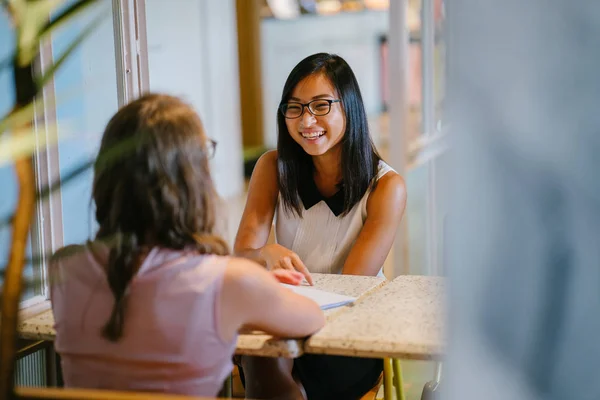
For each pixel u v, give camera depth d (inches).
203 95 209.5
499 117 38.4
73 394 43.0
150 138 49.2
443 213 44.3
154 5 185.3
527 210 38.6
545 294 38.8
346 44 356.5
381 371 80.8
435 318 60.3
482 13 38.0
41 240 72.2
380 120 360.2
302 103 83.5
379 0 356.8
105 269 50.6
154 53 187.2
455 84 39.2
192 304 49.6
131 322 49.7
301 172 89.5
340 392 77.0
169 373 50.0
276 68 350.6
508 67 37.9
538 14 37.1
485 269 39.6
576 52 36.9
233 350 52.7
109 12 81.4
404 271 141.3
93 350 51.1
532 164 38.2
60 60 45.9
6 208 66.8
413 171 151.6
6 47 66.2
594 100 36.9
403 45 138.5
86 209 78.9
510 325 39.4
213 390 51.4
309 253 88.7
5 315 42.0
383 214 85.3
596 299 37.9
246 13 338.0
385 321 59.9
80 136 77.5
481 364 40.1
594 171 37.3
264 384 71.7
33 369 75.1
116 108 83.3
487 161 38.9
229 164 221.5
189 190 50.2
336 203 87.9
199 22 205.6
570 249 38.1
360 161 86.1
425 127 154.9
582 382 38.5
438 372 73.0
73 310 51.5
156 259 49.9
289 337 56.6
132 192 49.4
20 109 44.5
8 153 42.6
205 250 51.3
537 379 39.2
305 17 349.7
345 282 74.6
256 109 346.6
